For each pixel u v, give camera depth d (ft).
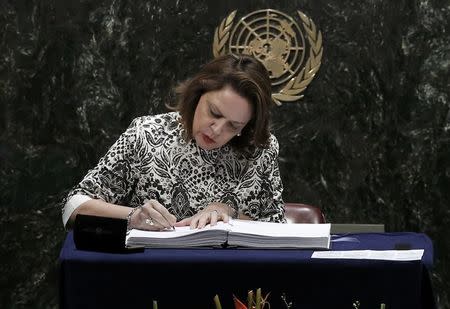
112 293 10.99
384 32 20.35
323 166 20.71
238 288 10.90
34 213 20.81
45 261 20.93
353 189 20.71
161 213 12.00
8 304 20.90
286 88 20.40
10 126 20.65
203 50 20.44
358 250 11.27
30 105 20.63
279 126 20.61
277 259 10.84
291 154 20.70
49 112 20.63
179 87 13.39
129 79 20.59
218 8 20.34
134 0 20.47
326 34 20.36
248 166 13.93
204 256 10.94
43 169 20.75
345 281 10.82
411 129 20.45
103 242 11.09
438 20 20.25
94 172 13.62
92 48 20.53
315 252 11.14
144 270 10.93
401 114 20.47
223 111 12.73
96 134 20.66
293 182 20.79
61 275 10.99
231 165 13.85
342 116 20.54
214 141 12.95
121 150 13.71
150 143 13.71
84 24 20.51
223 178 13.83
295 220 15.76
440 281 20.59
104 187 13.53
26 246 20.89
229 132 12.95
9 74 20.54
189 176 13.73
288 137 20.65
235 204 13.71
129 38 20.53
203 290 10.94
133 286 10.97
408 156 20.53
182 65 20.49
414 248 11.37
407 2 20.31
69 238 11.79
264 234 11.31
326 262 10.79
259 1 20.26
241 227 11.69
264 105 12.97
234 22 20.34
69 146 20.70
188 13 20.39
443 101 20.34
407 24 20.34
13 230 20.84
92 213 12.82
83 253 11.09
